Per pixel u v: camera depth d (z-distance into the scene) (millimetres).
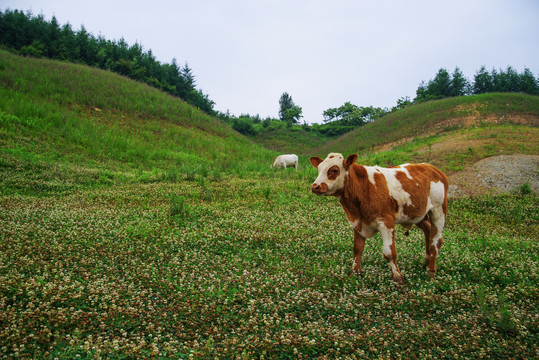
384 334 3809
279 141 59156
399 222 5977
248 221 8461
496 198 12852
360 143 34688
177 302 4309
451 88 62625
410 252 6891
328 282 5152
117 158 17969
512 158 16516
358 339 3705
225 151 27594
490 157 17031
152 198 10633
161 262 5621
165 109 33219
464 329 4031
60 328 3607
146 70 53594
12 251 5188
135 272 5047
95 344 3326
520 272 5754
